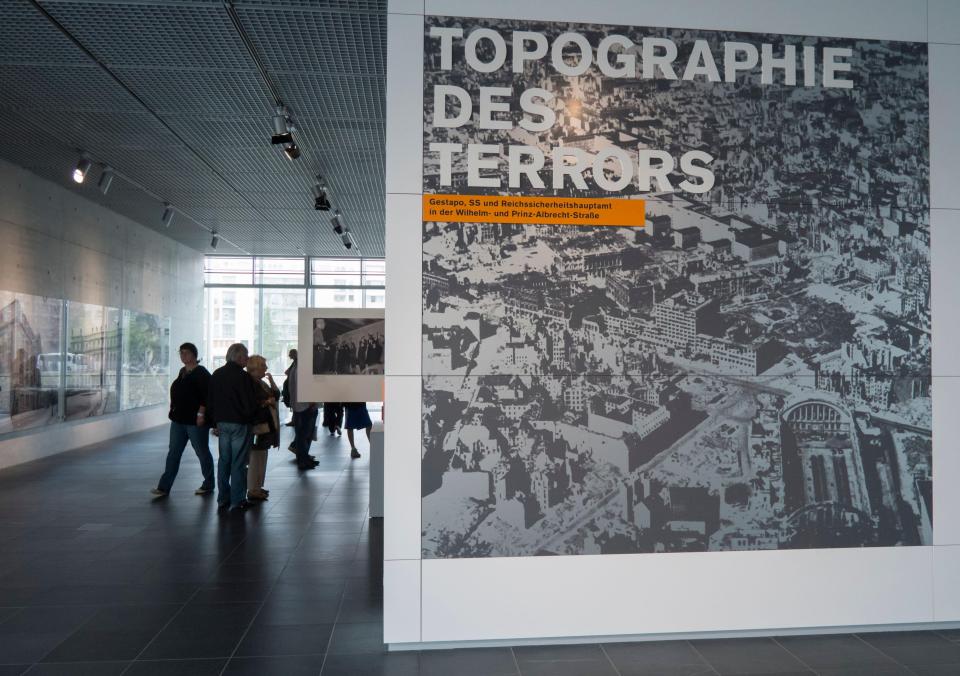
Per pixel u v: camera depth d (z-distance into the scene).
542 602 3.58
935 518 3.83
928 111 3.88
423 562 3.52
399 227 3.54
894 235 3.84
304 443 9.14
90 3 4.87
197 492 7.31
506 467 3.57
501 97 3.60
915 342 3.84
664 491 3.65
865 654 3.46
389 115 3.54
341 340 8.23
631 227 3.67
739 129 3.75
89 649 3.42
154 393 14.03
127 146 8.14
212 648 3.44
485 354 3.57
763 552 3.71
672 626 3.65
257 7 4.93
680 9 3.73
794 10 3.80
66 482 7.94
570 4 3.66
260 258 17.80
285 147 6.90
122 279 12.35
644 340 3.66
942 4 3.90
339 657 3.36
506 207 3.59
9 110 6.98
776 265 3.75
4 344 8.67
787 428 3.74
